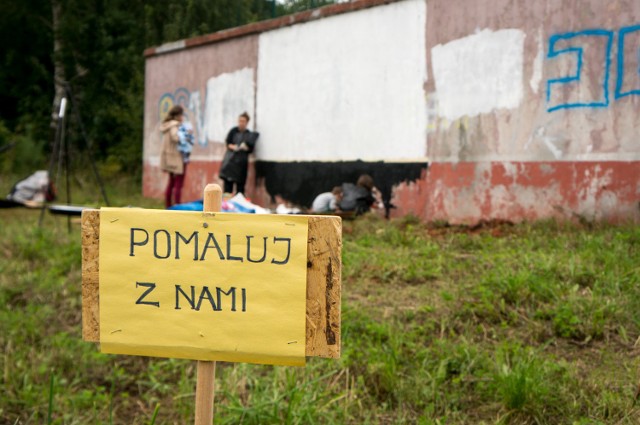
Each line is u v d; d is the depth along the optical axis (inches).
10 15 806.5
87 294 73.5
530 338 161.3
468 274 217.5
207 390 73.5
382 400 138.7
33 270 253.8
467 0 330.0
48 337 180.9
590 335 158.7
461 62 333.7
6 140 755.4
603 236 247.4
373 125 379.6
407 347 158.6
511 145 313.4
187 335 71.3
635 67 276.1
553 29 299.0
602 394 128.9
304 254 68.9
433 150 346.6
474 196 327.3
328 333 69.0
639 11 275.0
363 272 230.7
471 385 141.3
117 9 786.8
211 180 511.5
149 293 72.1
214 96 506.0
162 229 71.9
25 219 387.9
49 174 369.4
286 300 69.4
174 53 548.4
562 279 197.9
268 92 452.8
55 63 775.7
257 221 70.0
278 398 126.2
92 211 73.2
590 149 287.7
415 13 355.3
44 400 142.1
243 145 445.7
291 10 558.9
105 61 757.3
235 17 779.4
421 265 233.3
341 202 375.9
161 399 146.6
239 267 70.4
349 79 392.8
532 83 306.0
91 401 143.3
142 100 682.2
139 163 674.2
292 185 434.3
